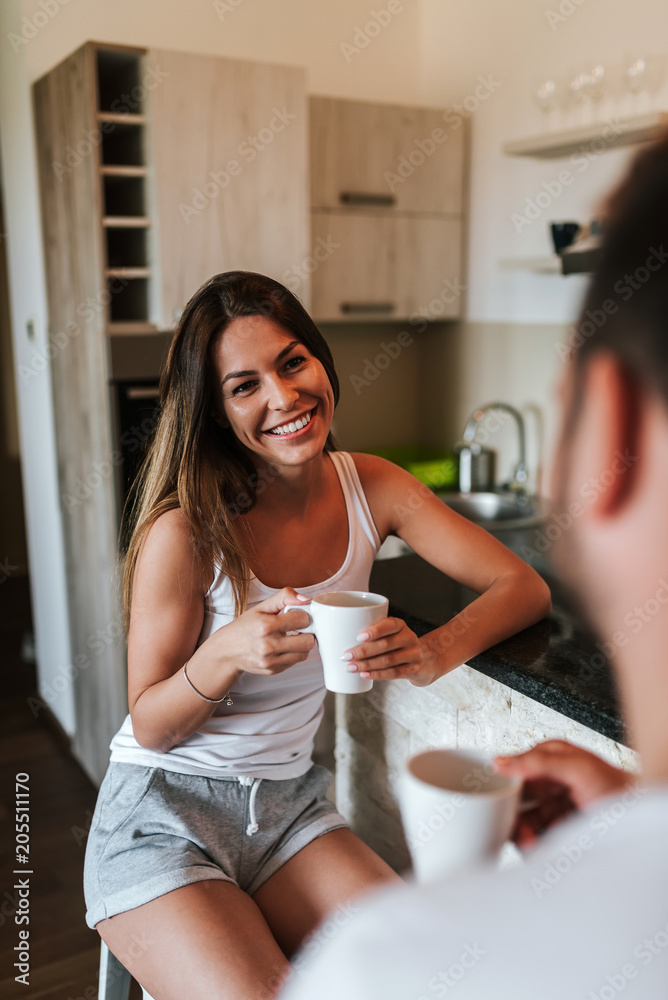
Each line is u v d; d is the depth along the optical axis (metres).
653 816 0.30
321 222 2.91
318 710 1.42
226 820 1.25
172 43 2.84
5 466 4.89
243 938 1.07
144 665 1.24
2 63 2.86
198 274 2.51
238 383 1.21
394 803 1.47
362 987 0.32
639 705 0.29
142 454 1.68
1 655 3.85
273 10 3.01
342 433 3.47
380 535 1.42
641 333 0.26
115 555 2.51
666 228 0.27
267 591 1.27
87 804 2.73
